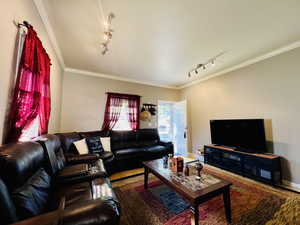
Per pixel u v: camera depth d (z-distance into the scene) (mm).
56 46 2482
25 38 1288
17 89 1247
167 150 3877
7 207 715
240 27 2012
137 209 1791
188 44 2463
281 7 1642
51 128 2578
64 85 3545
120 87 4305
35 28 1596
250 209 1762
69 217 738
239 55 2865
